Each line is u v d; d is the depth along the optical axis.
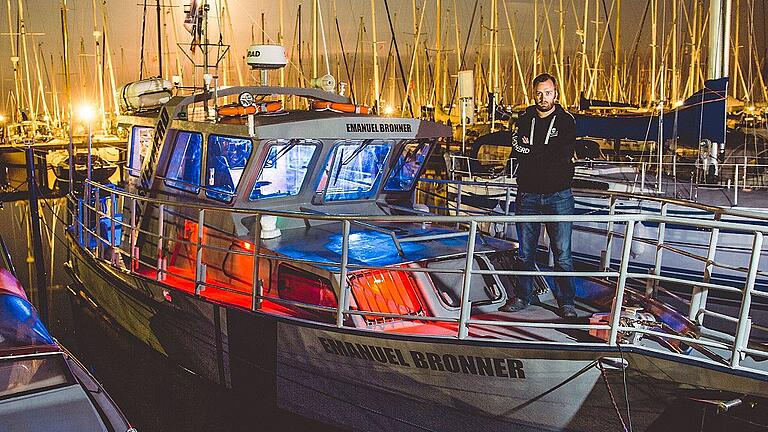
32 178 18.44
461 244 7.26
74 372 4.34
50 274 13.28
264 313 6.79
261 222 7.37
